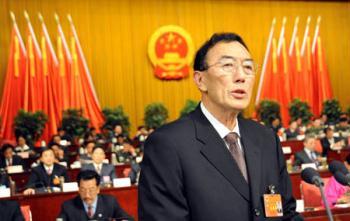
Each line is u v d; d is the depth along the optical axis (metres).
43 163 9.12
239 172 2.10
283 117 20.61
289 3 21.48
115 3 19.73
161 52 19.95
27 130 17.08
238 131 2.25
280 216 2.08
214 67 2.14
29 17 18.66
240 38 2.22
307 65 21.31
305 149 11.38
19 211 5.89
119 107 18.38
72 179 10.09
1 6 18.39
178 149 2.08
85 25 19.38
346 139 15.34
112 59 19.66
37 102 18.17
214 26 20.72
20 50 18.14
